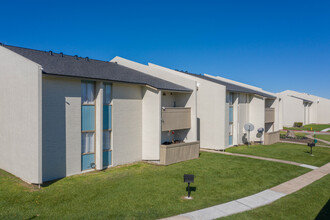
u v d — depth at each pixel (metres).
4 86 13.38
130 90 16.30
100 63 18.53
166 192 11.07
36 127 11.25
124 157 16.05
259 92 29.53
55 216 8.45
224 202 10.23
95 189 11.19
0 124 13.87
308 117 54.31
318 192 11.66
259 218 8.90
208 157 18.70
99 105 14.16
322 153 21.47
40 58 14.30
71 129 13.27
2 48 13.44
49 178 12.37
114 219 8.34
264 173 14.68
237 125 24.61
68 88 13.09
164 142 19.39
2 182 11.75
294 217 9.05
